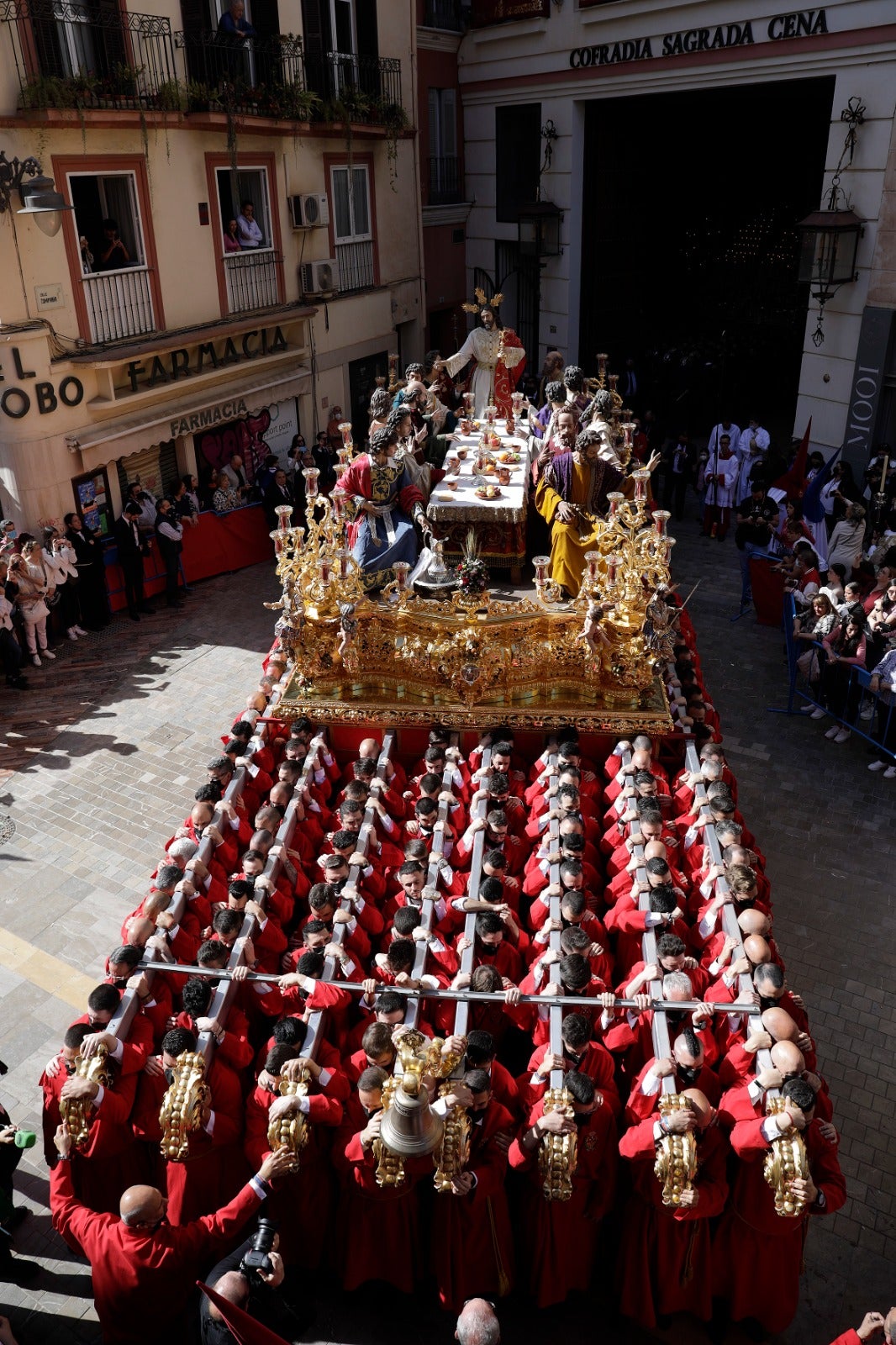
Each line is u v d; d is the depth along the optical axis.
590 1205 5.93
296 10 17.97
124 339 15.44
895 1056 7.75
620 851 7.88
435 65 23.05
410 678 9.80
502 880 7.61
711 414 25.42
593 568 9.30
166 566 15.77
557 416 10.73
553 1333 6.01
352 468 10.43
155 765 11.56
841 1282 6.25
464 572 9.32
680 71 19.52
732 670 13.61
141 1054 6.14
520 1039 7.33
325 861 7.47
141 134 14.98
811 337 18.45
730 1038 6.26
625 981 7.22
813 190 24.31
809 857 9.96
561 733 9.36
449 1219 5.74
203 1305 4.95
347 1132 5.83
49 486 14.40
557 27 21.30
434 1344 5.97
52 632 14.78
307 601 9.59
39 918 9.17
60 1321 6.09
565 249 23.25
